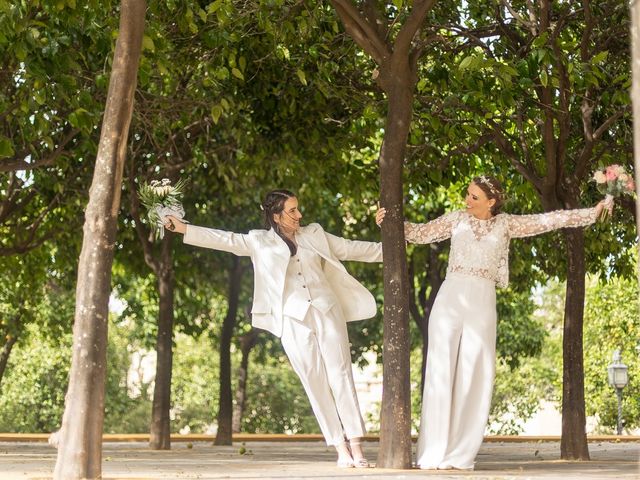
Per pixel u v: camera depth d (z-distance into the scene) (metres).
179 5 10.66
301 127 13.70
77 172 14.42
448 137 11.67
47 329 26.47
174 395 35.88
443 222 8.13
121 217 16.67
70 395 5.99
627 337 29.27
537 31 10.38
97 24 10.38
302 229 8.34
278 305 8.03
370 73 12.79
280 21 10.55
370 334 25.16
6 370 31.62
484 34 11.37
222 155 15.61
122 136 6.25
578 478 6.32
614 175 7.76
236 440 19.95
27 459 9.81
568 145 12.05
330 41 11.64
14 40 9.65
